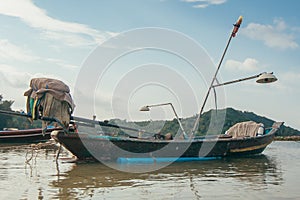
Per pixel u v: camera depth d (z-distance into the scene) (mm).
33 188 8836
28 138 25812
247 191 8680
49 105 12922
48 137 25641
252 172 12086
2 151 19344
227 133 20484
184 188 9047
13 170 11883
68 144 13289
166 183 9766
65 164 13547
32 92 13430
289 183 9844
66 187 9008
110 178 10492
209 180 10320
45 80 13164
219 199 7852
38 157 16109
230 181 10164
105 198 7859
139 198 7891
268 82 15094
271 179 10555
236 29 17453
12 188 8797
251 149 17688
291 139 41750
